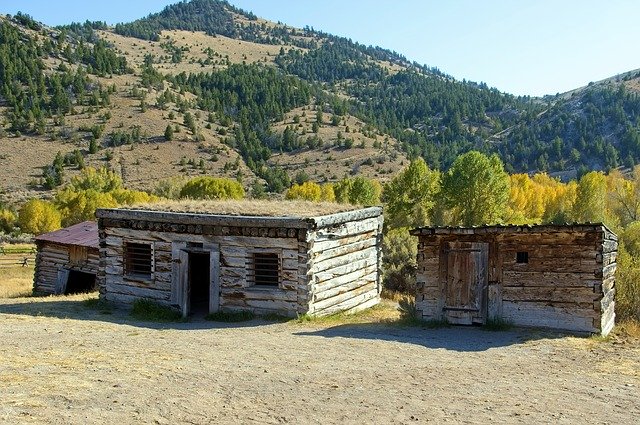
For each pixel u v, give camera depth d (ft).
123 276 64.44
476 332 48.88
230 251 58.80
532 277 49.62
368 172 561.02
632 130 586.04
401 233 107.96
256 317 57.26
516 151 633.20
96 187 385.09
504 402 29.55
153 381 31.14
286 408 27.61
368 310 64.90
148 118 628.28
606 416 27.78
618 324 55.16
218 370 34.24
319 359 38.22
